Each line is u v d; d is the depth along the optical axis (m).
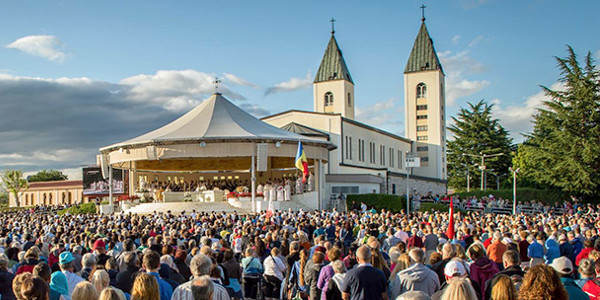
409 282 8.43
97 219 30.89
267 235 16.19
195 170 57.97
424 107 101.25
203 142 41.81
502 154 105.12
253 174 42.56
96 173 65.88
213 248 13.01
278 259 12.99
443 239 15.57
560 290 5.86
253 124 47.62
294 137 43.44
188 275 11.13
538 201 58.72
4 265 8.82
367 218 26.78
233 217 28.11
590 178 56.97
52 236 17.05
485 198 59.97
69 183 89.62
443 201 58.94
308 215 29.64
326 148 48.97
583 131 58.75
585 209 50.78
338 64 99.19
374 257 9.84
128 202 46.75
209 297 6.79
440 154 99.69
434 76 100.88
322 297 9.73
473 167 108.69
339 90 98.44
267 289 12.98
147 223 24.56
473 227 19.16
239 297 10.97
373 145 79.38
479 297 8.64
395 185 73.19
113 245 15.04
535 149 61.78
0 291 8.42
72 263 9.28
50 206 74.50
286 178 57.16
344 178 58.88
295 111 68.31
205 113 48.22
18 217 37.47
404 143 96.56
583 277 7.77
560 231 16.86
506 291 5.55
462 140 111.81
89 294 6.32
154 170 56.66
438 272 9.77
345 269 9.44
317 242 14.14
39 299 6.54
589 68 59.34
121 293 6.20
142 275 6.51
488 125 111.19
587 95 58.31
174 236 15.52
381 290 8.36
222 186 54.78
